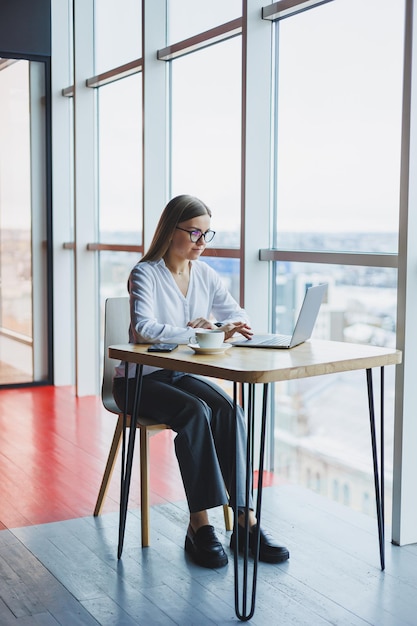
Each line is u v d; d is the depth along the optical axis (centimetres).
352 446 348
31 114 603
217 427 289
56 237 613
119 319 334
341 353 269
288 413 388
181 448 281
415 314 301
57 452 435
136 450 436
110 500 357
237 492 270
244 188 386
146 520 302
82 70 563
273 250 386
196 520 289
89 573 279
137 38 507
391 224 328
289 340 293
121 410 312
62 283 620
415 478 305
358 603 255
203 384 301
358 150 344
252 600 245
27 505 350
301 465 380
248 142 385
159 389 292
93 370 588
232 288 426
